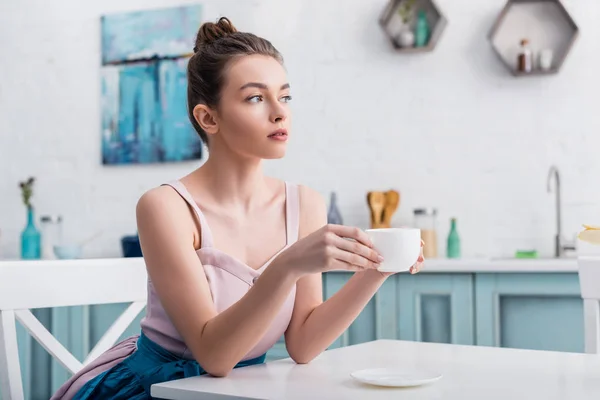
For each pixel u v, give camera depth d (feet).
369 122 11.16
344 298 4.08
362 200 11.15
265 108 3.98
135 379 4.10
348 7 11.32
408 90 10.99
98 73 12.63
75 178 12.74
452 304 9.02
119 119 12.42
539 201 10.37
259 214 4.29
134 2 12.42
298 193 4.55
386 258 3.36
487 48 10.66
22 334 10.49
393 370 3.39
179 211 4.02
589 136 10.20
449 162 10.78
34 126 13.00
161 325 4.15
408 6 10.96
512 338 8.81
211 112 4.09
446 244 10.72
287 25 11.59
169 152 12.10
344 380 3.29
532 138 10.45
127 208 12.40
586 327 4.86
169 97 12.13
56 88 12.90
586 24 10.26
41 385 10.49
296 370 3.64
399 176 11.00
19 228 13.03
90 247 12.57
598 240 3.48
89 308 10.42
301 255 3.36
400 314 9.27
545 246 10.32
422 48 10.73
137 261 5.22
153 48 12.26
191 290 3.81
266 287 3.44
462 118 10.75
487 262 8.82
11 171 13.08
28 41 13.07
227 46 4.03
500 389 3.01
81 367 4.81
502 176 10.55
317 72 11.43
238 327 3.49
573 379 3.22
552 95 10.38
